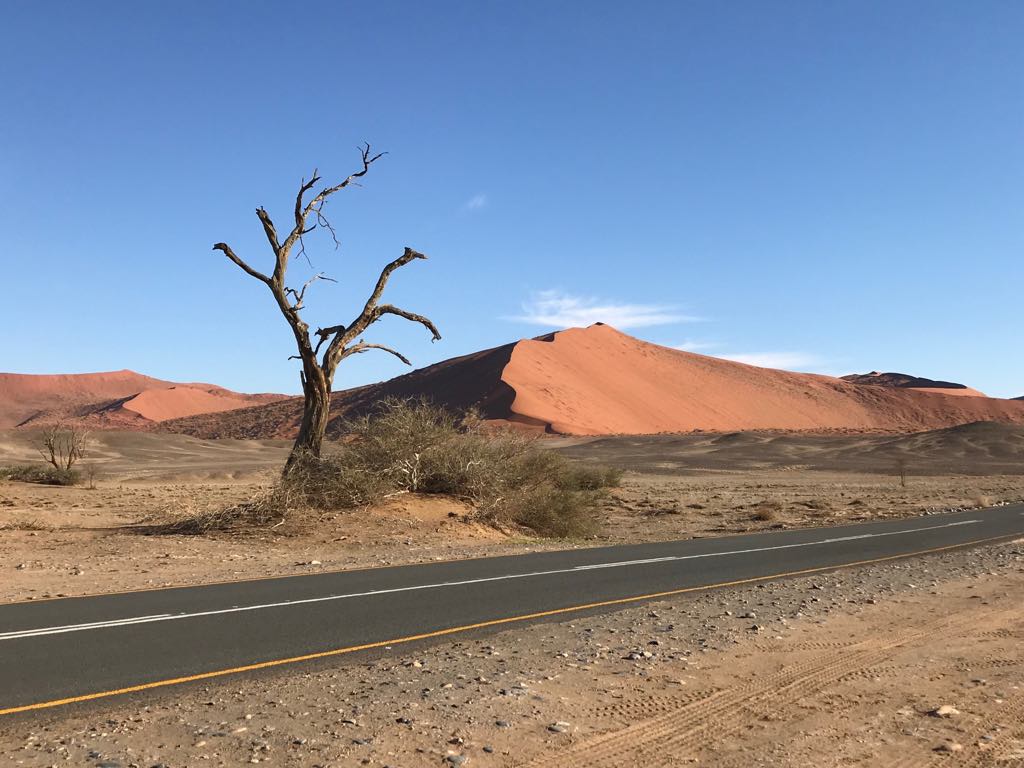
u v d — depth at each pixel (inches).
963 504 1456.7
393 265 904.3
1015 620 391.5
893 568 604.4
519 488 1000.2
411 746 218.7
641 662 311.1
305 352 861.8
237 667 305.9
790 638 354.6
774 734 229.5
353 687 276.5
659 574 577.6
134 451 3284.9
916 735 228.5
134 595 464.8
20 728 234.5
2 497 1331.2
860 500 1612.9
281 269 837.2
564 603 452.4
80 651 328.5
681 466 2930.6
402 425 933.2
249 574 559.5
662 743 222.5
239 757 210.4
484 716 243.3
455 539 815.1
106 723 238.5
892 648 334.0
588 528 1025.5
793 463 3031.5
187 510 1038.4
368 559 653.3
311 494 849.5
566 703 257.1
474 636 367.2
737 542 833.5
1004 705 255.1
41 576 545.6
